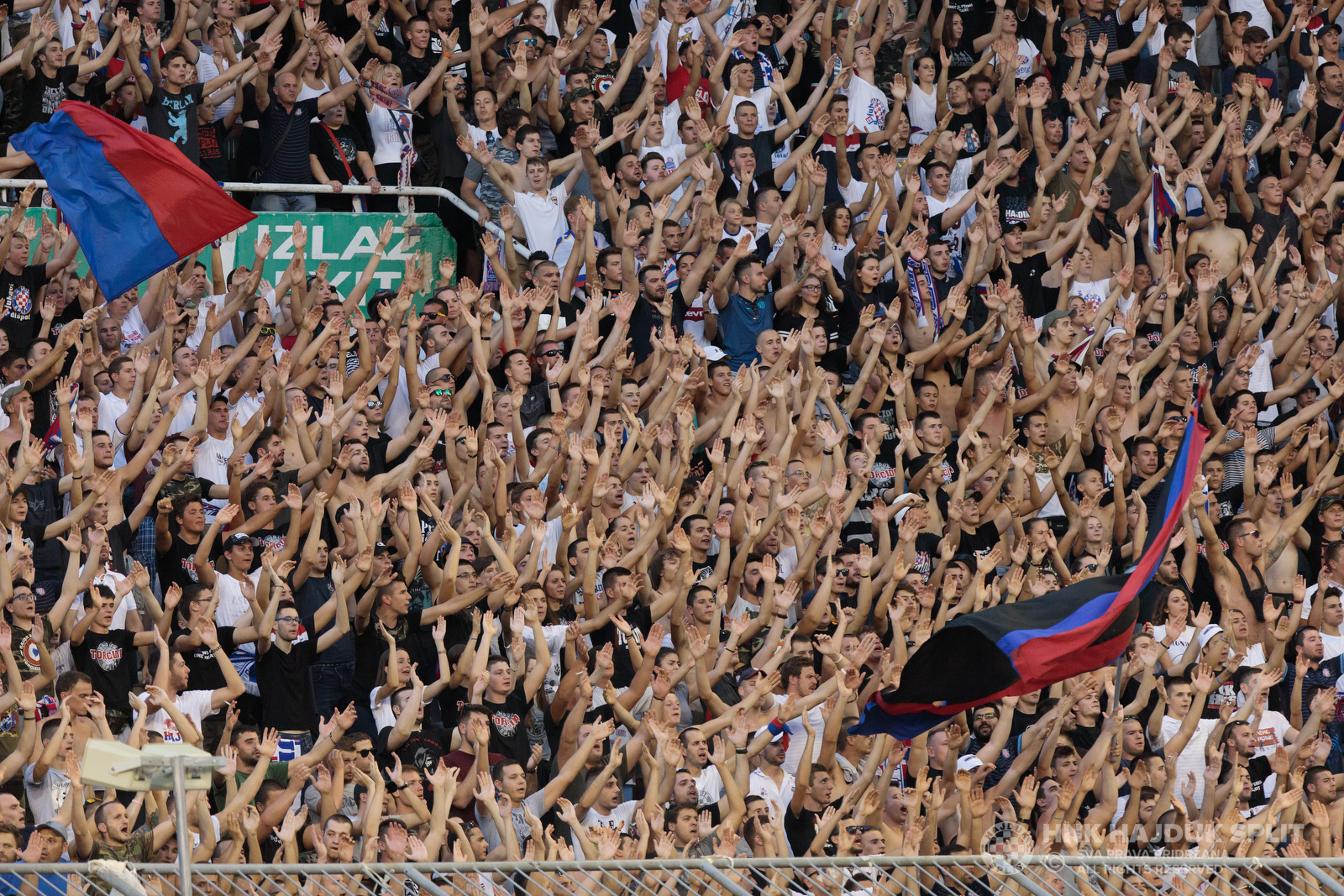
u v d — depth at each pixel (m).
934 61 56.28
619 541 41.84
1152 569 33.31
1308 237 54.69
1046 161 53.62
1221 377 51.50
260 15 49.75
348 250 47.47
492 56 52.00
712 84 53.06
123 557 39.03
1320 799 40.88
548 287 45.97
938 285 50.62
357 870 26.98
